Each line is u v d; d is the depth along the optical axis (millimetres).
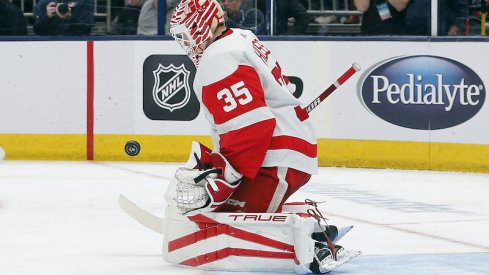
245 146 9852
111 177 19125
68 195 16578
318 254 9914
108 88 22047
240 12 21766
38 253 11422
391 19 21016
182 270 10289
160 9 22047
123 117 22047
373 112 20891
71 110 22219
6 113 22406
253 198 10305
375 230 13297
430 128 20516
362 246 12008
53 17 22406
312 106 11094
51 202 15766
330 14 21453
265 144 9914
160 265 10609
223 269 10164
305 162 10391
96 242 12172
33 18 22500
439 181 18766
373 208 15367
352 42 20922
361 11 21234
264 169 10242
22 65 22281
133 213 11148
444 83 20359
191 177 9914
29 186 17766
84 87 22141
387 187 17859
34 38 22203
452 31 20766
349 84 21016
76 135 22250
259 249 10016
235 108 9859
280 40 21359
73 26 22406
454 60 20250
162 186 17828
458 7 20688
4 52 22312
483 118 20094
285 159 10219
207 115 10258
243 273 10023
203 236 10227
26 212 14734
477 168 20172
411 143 20688
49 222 13781
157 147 21953
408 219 14281
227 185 9914
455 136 20344
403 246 12023
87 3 22312
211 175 9977
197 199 9891
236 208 10375
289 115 10297
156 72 21828
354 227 13539
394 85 20719
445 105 20375
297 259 9797
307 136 10453
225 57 9984
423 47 20469
